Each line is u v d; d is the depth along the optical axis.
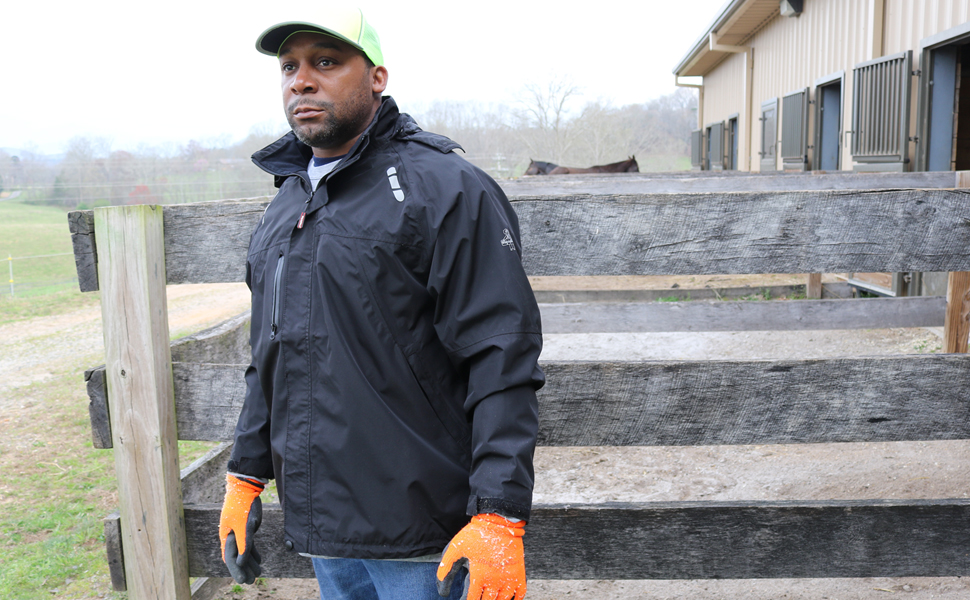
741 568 2.07
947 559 2.04
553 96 37.53
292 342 1.50
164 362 2.21
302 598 2.89
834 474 3.93
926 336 6.24
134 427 2.20
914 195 2.01
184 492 2.64
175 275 2.23
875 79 8.26
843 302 5.51
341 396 1.46
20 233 24.84
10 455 4.91
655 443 2.07
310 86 1.52
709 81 19.95
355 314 1.46
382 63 1.59
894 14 8.00
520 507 1.34
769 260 2.06
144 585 2.26
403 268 1.45
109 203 34.91
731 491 3.79
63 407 6.03
